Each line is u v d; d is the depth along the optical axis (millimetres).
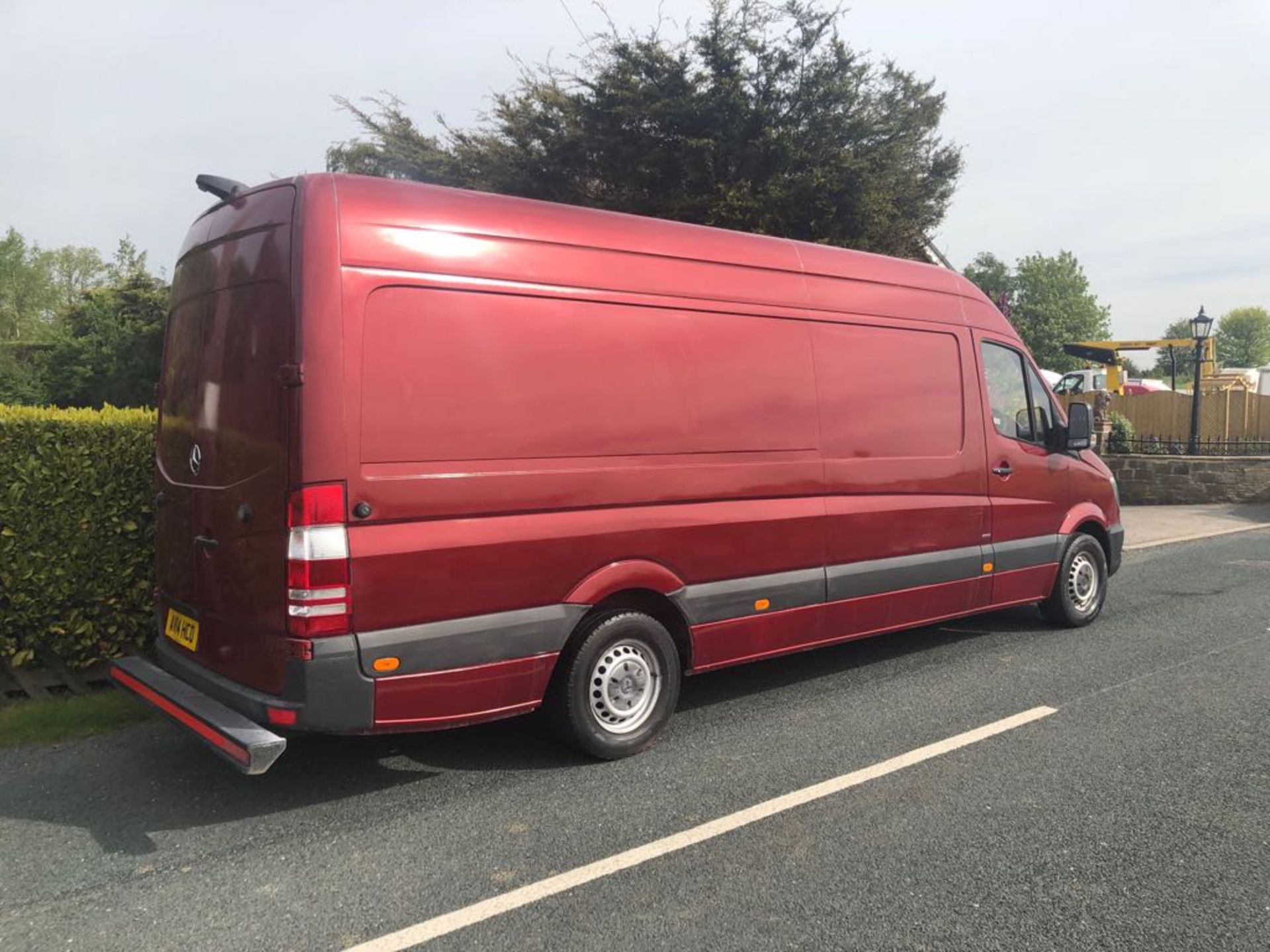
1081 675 5621
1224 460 16312
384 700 3535
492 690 3830
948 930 2812
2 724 4637
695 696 5289
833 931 2811
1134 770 4090
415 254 3674
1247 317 78312
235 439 3711
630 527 4242
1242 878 3131
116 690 5234
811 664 5961
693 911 2934
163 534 4359
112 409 5465
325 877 3174
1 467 4902
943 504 5758
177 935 2805
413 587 3592
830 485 5125
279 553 3451
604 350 4203
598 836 3479
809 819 3613
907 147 12406
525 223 4035
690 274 4590
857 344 5344
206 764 4234
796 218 11562
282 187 3660
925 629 6996
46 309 52781
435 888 3094
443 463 3682
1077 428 6617
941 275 6047
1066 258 60469
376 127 14438
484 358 3814
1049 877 3141
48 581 5055
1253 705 5008
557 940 2770
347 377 3463
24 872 3207
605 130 12344
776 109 11922
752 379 4785
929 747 4398
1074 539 6781
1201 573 9461
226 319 3836
